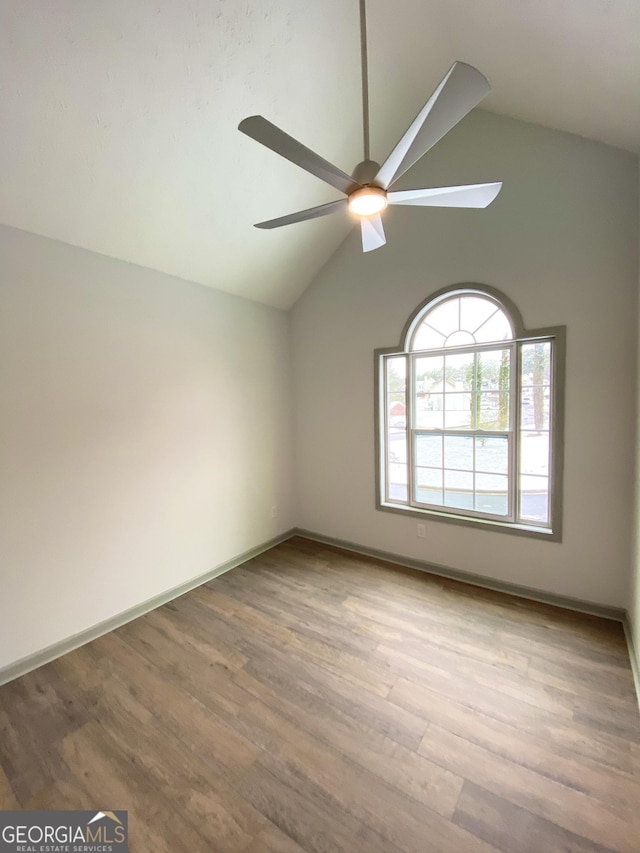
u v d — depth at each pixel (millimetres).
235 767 1565
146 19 1607
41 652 2225
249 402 3551
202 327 3119
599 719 1744
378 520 3506
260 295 3555
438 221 2926
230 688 1991
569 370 2512
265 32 1838
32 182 1947
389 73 2299
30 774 1556
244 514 3535
